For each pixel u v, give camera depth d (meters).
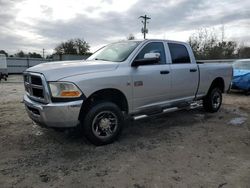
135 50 4.86
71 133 4.98
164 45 5.43
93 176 3.32
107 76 4.26
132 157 3.91
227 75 7.14
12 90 12.59
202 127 5.56
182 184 3.12
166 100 5.40
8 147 4.30
